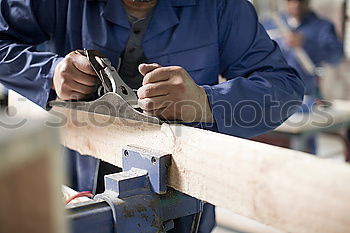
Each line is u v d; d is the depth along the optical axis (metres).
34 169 0.25
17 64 0.98
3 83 1.02
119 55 1.05
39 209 0.25
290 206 0.45
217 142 0.55
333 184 0.42
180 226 0.90
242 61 1.11
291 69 1.13
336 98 3.10
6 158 0.23
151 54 1.05
